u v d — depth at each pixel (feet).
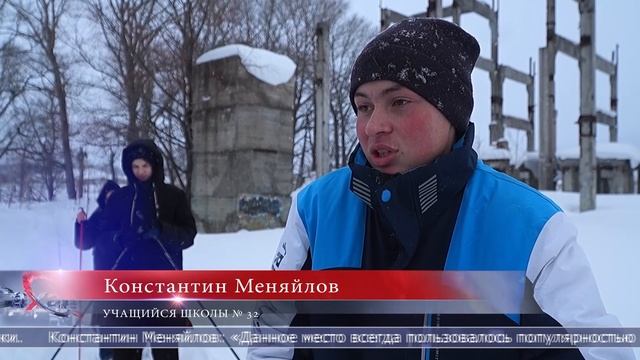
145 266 10.47
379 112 3.92
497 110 55.67
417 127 3.85
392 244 4.06
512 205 3.67
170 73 48.83
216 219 36.45
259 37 84.07
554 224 3.51
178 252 11.23
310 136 100.17
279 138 37.63
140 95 51.08
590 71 29.04
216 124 37.11
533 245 3.49
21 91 63.31
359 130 4.15
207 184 37.45
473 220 3.75
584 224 24.97
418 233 3.84
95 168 57.26
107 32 54.08
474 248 3.69
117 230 10.84
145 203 10.85
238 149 35.81
